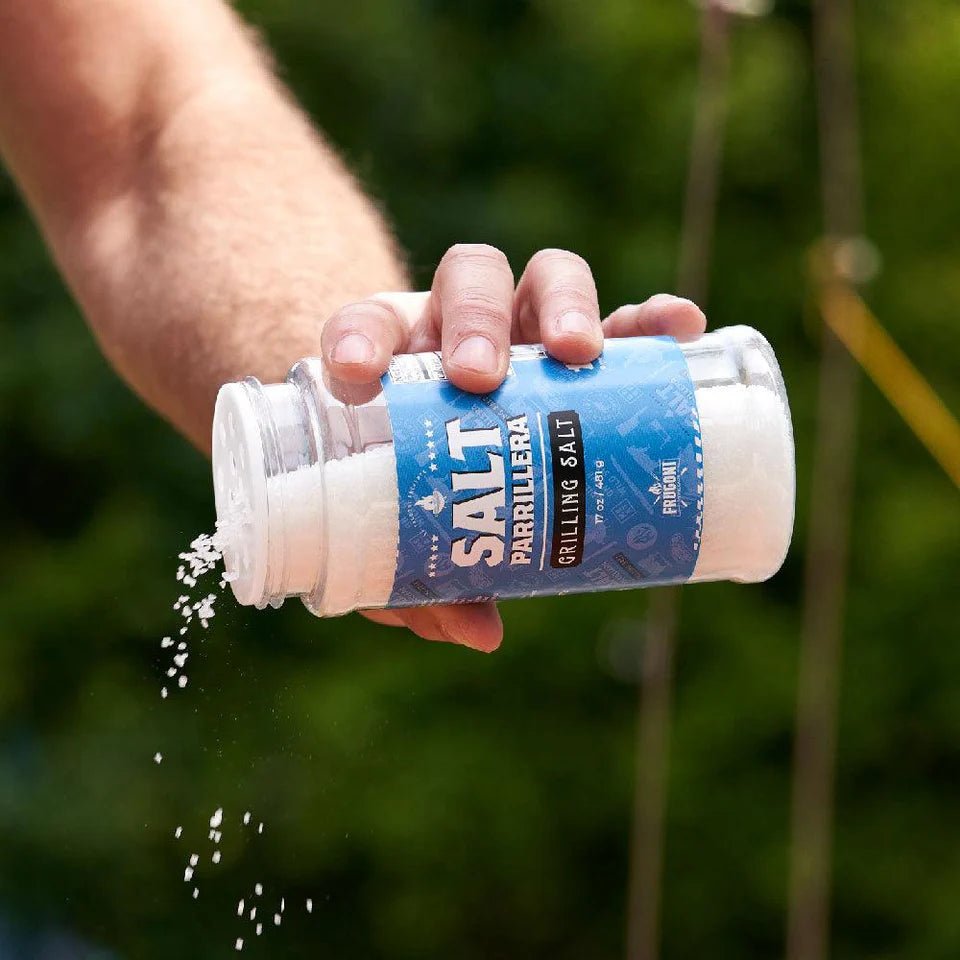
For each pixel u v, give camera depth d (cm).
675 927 526
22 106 194
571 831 521
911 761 529
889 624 516
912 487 516
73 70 192
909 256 535
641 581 138
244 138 189
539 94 523
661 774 368
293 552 129
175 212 184
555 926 531
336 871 509
